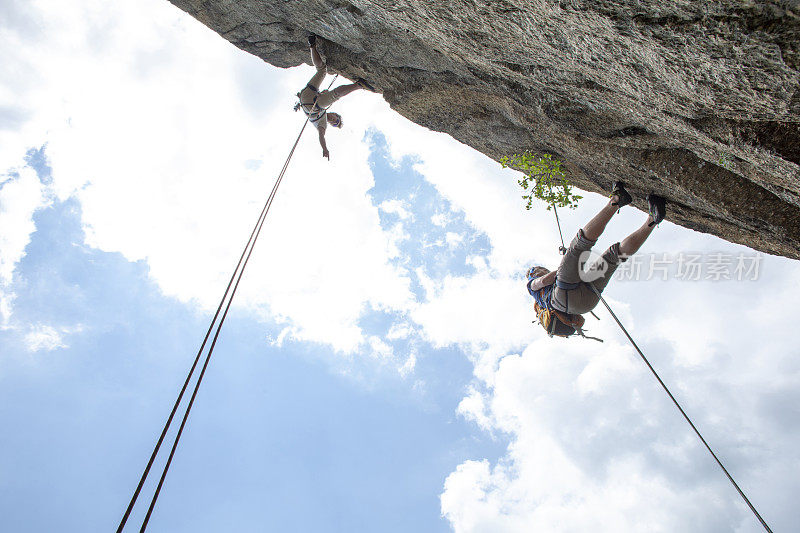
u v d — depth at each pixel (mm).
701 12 2641
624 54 3361
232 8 6816
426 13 4242
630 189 5754
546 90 4738
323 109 7777
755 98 3102
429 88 6332
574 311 4871
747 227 5289
